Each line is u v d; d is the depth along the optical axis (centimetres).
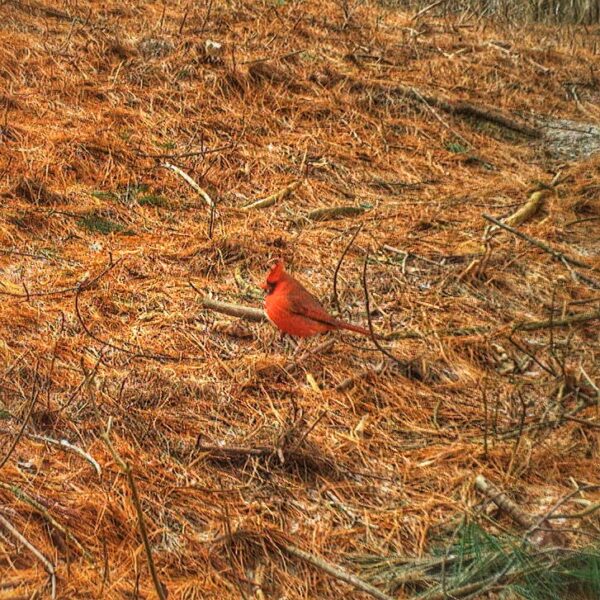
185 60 851
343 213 709
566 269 665
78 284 557
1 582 343
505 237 700
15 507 378
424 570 396
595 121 942
